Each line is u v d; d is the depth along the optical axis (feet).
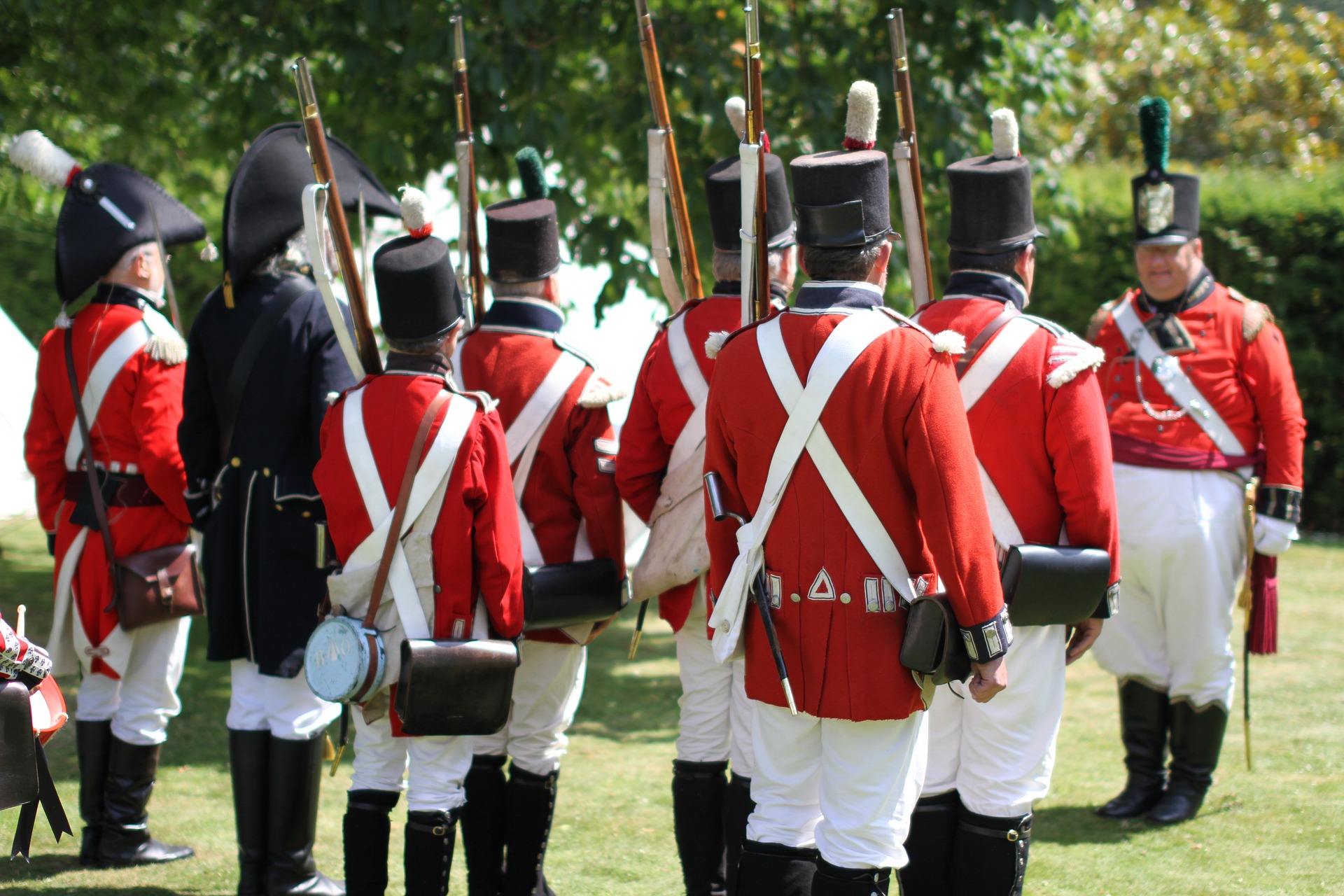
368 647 15.56
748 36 15.71
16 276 77.82
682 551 18.30
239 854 20.08
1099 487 15.60
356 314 17.22
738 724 18.35
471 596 16.20
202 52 40.65
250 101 38.34
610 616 18.99
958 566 13.12
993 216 16.20
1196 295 23.40
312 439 19.53
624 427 19.10
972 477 13.28
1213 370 23.08
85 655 21.13
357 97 38.99
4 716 13.57
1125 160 88.79
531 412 18.71
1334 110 92.58
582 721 31.09
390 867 21.50
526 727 19.17
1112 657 23.52
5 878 20.54
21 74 43.34
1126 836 22.12
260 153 19.88
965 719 16.20
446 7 36.47
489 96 37.42
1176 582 22.80
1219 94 90.99
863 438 13.35
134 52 44.27
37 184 48.37
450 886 20.86
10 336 41.24
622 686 34.76
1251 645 23.40
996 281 16.30
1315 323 58.70
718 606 14.39
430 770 16.62
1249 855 21.03
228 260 19.53
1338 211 57.72
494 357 18.93
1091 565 15.40
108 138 49.80
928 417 13.19
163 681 21.67
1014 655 15.79
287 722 19.43
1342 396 58.23
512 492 16.51
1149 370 23.39
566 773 26.76
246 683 19.84
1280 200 58.75
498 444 16.30
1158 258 23.17
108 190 21.47
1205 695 22.81
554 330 19.34
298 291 19.69
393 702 15.87
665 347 18.67
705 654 18.81
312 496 19.16
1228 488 23.13
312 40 39.52
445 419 15.99
